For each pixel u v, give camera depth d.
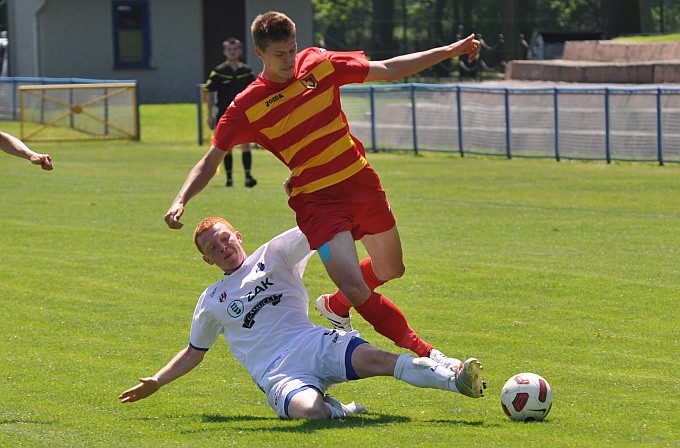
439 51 15.33
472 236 30.06
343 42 96.00
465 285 23.25
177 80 84.56
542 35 82.12
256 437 12.43
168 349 18.25
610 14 86.06
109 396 15.22
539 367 16.62
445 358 14.37
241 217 33.56
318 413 13.25
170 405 14.70
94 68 83.69
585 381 15.70
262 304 14.01
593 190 40.56
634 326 19.45
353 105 61.44
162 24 83.94
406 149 58.09
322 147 14.52
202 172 14.70
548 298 21.95
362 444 11.98
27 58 84.38
